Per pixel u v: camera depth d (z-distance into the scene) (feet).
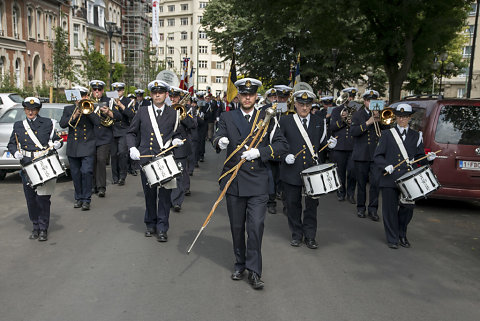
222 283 15.71
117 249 19.04
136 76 168.14
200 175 39.81
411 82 137.39
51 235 20.92
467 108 26.89
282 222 24.63
